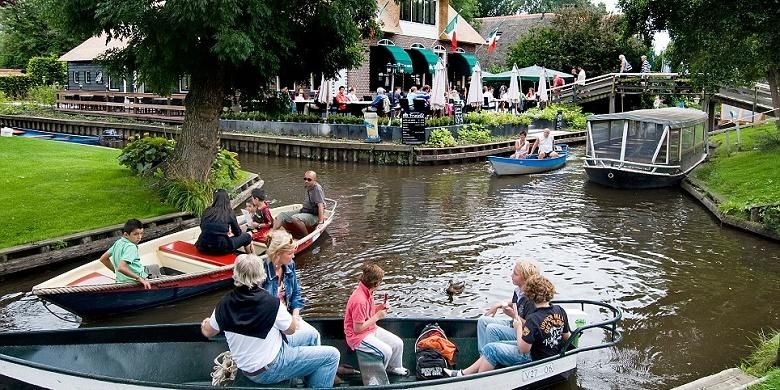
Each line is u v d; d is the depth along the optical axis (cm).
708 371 809
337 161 2652
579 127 3559
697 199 1831
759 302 1051
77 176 1554
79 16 1319
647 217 1655
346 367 712
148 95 3541
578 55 4578
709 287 1123
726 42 1717
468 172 2398
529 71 4172
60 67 4844
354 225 1557
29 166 1623
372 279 687
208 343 720
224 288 1070
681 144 2031
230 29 1241
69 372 593
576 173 2383
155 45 1320
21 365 601
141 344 705
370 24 1564
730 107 3644
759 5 1574
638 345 887
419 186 2108
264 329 583
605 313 1005
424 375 692
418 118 2589
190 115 1484
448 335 768
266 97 1614
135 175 1577
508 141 2836
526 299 722
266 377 597
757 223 1467
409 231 1498
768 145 2152
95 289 894
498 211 1727
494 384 654
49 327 933
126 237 947
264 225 1232
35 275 1126
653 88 3484
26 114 3812
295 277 745
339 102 2972
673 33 1772
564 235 1470
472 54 4584
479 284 1130
